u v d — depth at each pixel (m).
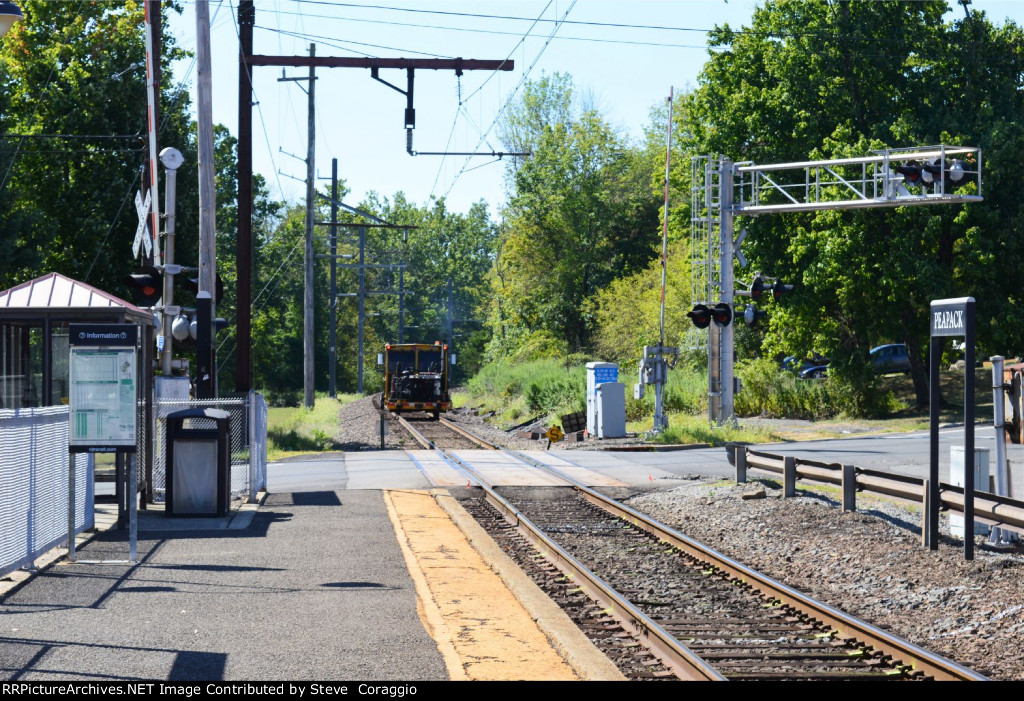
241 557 23.72
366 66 48.06
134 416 22.92
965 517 23.08
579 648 15.47
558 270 137.50
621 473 44.38
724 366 62.06
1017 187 73.50
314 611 18.12
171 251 37.75
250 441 33.84
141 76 80.62
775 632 18.05
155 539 26.34
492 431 79.88
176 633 16.50
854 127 79.12
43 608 18.34
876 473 28.58
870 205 54.50
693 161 66.75
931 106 76.81
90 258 80.06
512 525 30.89
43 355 29.14
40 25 82.56
